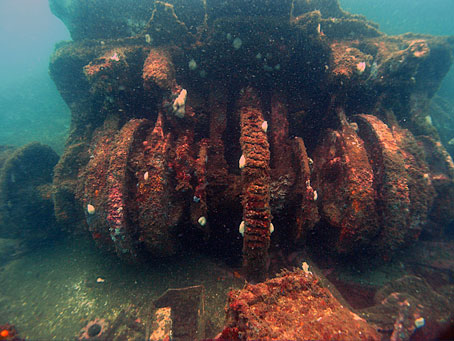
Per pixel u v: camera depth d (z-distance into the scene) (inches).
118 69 51.3
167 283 48.2
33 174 64.6
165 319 37.2
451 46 76.0
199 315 38.1
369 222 44.7
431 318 33.1
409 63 52.2
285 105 56.2
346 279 48.1
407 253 53.4
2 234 62.4
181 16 57.5
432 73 72.7
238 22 48.2
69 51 63.4
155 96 50.0
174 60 55.2
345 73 48.4
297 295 28.9
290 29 49.6
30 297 49.5
